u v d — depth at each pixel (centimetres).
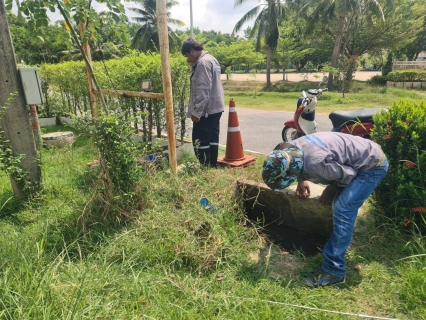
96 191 333
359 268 273
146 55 652
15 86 382
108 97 584
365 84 2444
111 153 322
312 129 518
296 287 254
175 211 326
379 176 255
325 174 243
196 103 435
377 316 225
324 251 262
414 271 254
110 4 362
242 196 379
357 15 2272
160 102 551
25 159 397
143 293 233
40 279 219
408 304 230
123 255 267
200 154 472
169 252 277
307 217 346
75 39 348
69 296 215
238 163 506
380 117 339
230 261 281
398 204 318
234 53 3591
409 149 308
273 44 2800
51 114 981
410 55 4209
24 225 348
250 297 238
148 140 593
